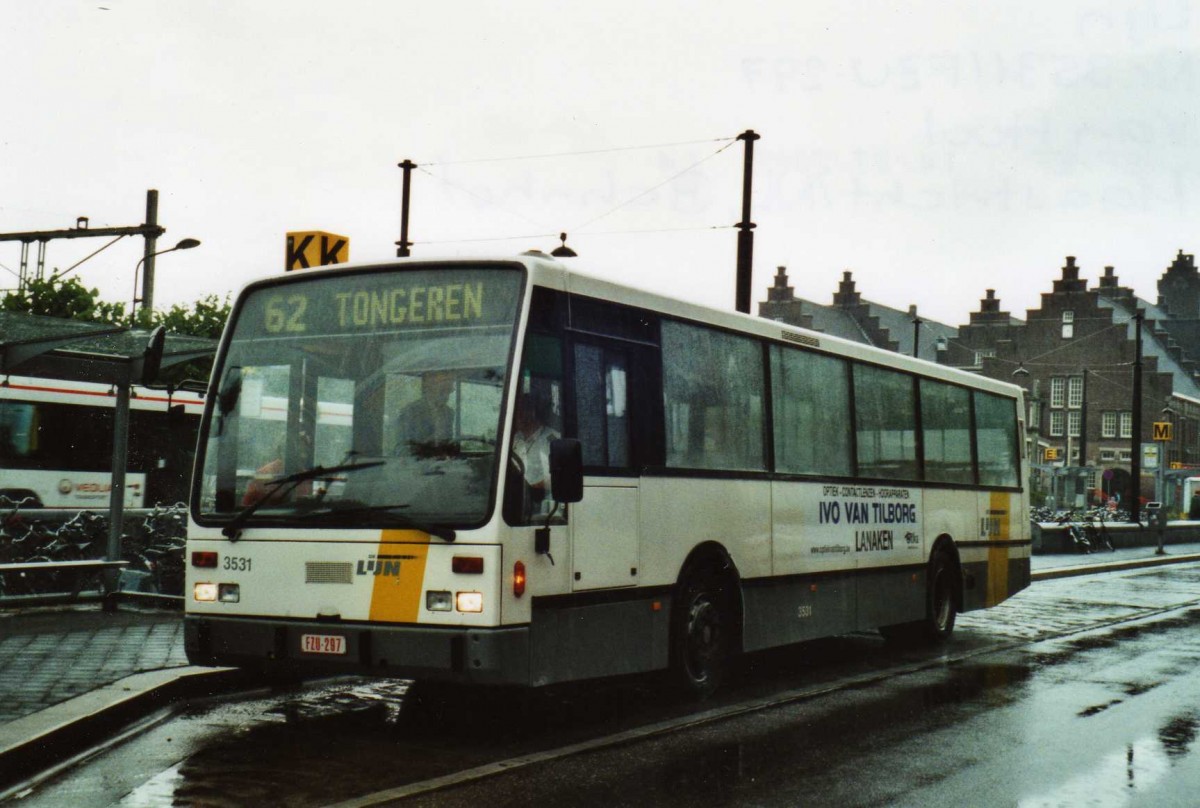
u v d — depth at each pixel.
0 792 6.57
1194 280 129.12
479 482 7.56
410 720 8.66
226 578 8.13
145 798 6.45
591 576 8.30
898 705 9.71
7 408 23.95
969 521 14.90
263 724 8.40
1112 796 6.86
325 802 6.38
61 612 13.02
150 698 8.67
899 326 101.69
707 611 9.80
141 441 25.91
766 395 10.80
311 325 8.31
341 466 7.93
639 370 9.05
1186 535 43.12
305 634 7.79
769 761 7.59
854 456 12.30
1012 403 16.47
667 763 7.47
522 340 7.80
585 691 10.10
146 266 28.03
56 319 13.15
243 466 8.27
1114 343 87.69
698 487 9.64
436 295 8.07
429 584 7.50
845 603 11.98
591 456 8.42
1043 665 12.23
